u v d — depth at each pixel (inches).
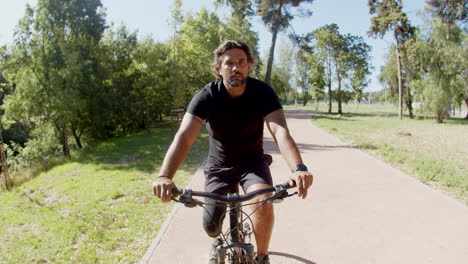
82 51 803.4
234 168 116.9
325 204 247.1
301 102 4040.4
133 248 186.2
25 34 668.1
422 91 1304.1
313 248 178.2
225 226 203.3
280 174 354.3
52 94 679.1
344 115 1668.3
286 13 1079.0
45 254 187.2
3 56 642.2
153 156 495.8
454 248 176.7
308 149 510.0
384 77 1565.0
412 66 1289.4
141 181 338.0
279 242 185.8
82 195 298.0
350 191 279.3
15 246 199.2
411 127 965.2
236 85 107.4
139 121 946.7
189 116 114.3
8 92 694.5
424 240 186.4
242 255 102.4
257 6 1074.1
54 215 250.7
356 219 217.6
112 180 346.9
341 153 470.6
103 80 880.3
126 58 946.1
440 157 454.6
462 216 218.7
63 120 700.7
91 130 911.0
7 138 952.9
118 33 952.3
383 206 241.1
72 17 729.6
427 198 256.8
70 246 194.9
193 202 92.5
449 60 1179.9
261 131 120.0
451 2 1155.3
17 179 460.1
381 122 1173.7
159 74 796.6
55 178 395.9
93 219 233.3
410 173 344.5
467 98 1488.7
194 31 959.6
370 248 178.1
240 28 1186.6
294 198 261.4
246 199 91.8
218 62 112.1
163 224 213.3
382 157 441.7
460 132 838.5
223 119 114.4
